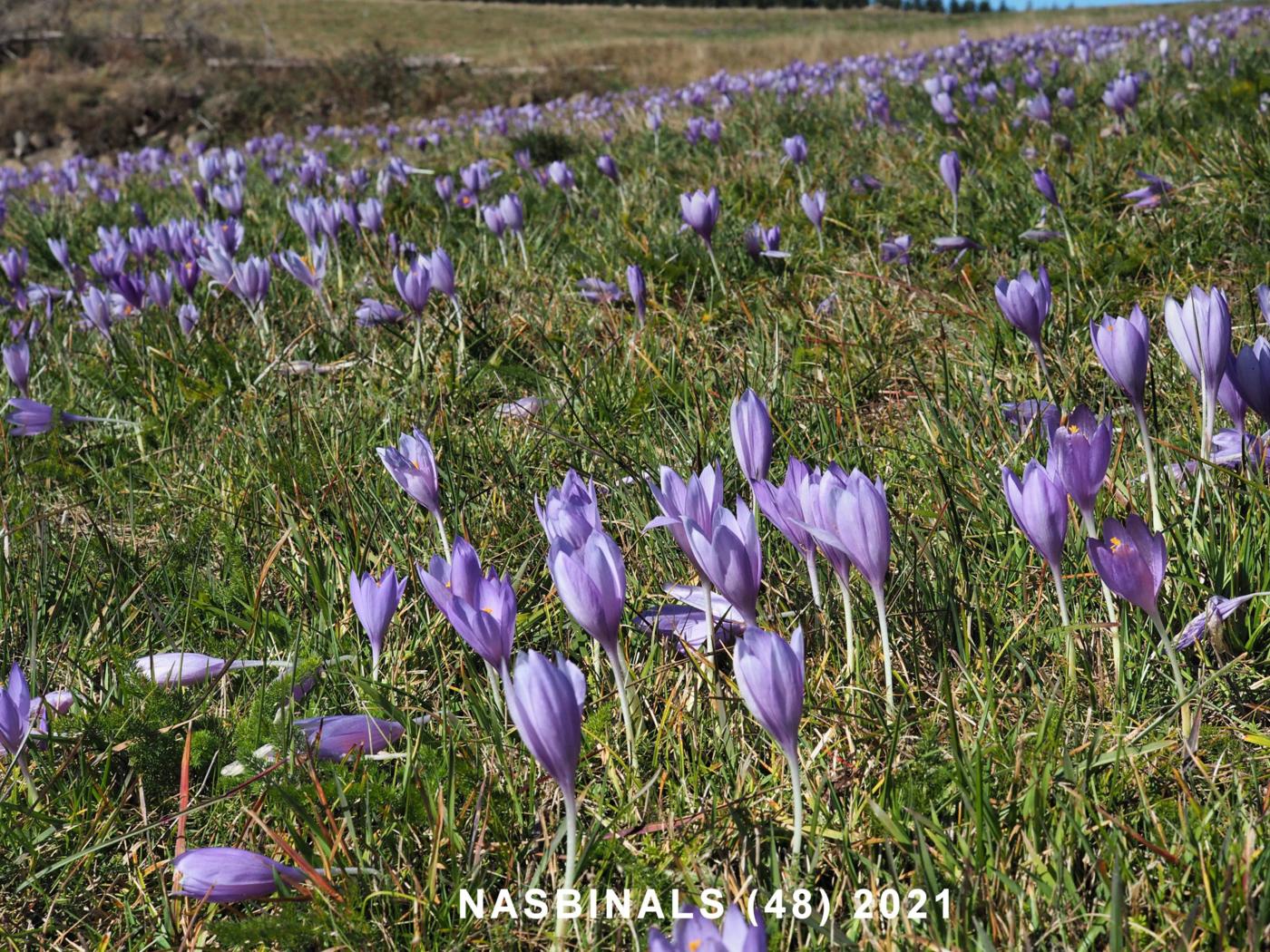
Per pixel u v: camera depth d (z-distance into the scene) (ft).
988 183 17.24
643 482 8.61
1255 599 6.31
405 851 5.56
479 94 78.54
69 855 5.88
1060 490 5.41
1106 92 19.63
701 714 6.30
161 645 7.79
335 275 17.62
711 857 5.34
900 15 255.29
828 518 5.57
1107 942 4.67
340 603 8.00
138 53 106.73
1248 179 14.87
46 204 31.14
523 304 14.88
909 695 6.30
